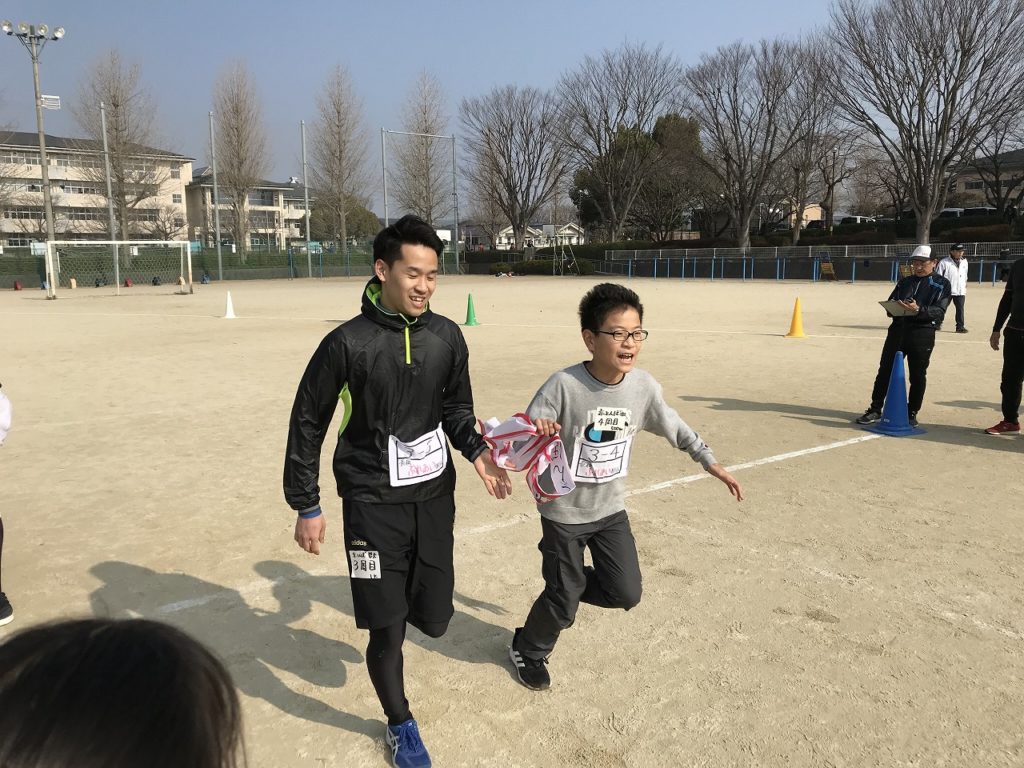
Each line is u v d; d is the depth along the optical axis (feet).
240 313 69.82
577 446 9.52
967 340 45.32
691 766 8.61
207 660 2.60
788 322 58.54
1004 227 144.46
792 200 190.39
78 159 186.39
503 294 100.01
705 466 10.09
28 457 21.36
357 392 8.47
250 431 24.23
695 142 179.42
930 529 15.55
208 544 15.11
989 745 8.90
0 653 2.43
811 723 9.34
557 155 195.21
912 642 11.21
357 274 178.09
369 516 8.62
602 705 9.80
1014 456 21.01
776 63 152.25
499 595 12.96
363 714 9.73
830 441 22.65
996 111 119.85
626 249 185.68
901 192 177.27
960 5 117.39
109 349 44.27
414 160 194.08
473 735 9.20
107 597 12.83
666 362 37.86
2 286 130.41
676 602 12.51
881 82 126.72
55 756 2.18
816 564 13.89
